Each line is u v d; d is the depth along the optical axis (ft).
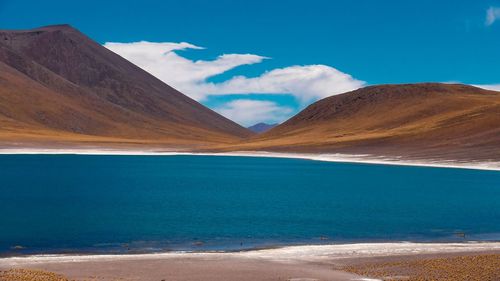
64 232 151.33
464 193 256.73
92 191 262.67
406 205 213.05
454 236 146.51
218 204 214.07
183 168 447.42
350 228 158.51
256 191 266.98
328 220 173.47
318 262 107.24
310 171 409.49
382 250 120.88
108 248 130.41
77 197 236.63
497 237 144.97
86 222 168.04
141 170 419.95
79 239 141.59
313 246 128.06
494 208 204.54
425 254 115.75
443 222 170.19
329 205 212.23
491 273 94.27
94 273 96.43
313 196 244.63
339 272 97.60
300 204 215.31
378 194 252.62
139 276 94.27
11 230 153.79
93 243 136.56
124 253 124.36
